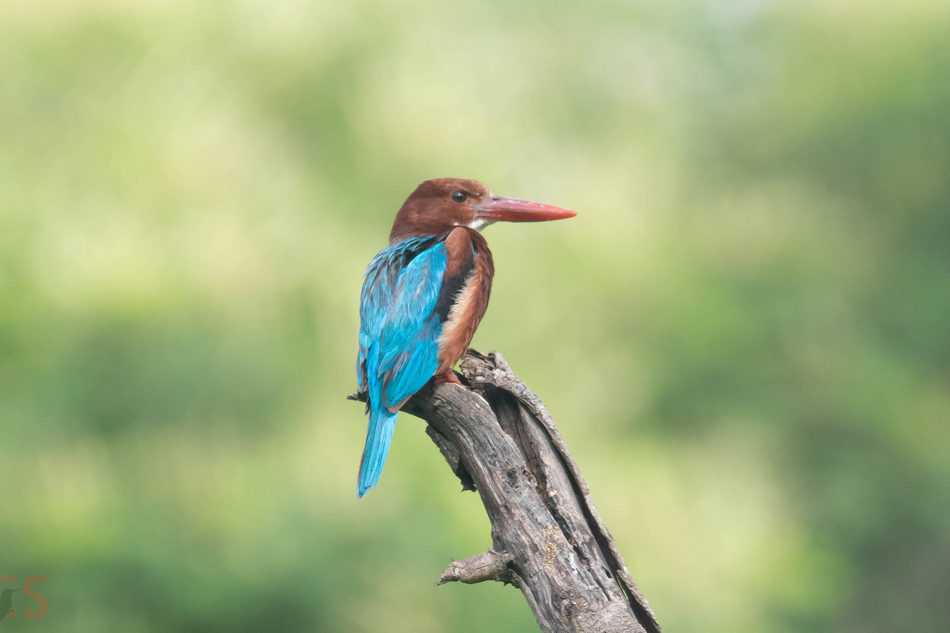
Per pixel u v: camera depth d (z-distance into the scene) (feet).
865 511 55.62
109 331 45.32
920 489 56.34
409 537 41.52
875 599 57.31
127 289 45.09
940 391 59.31
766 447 53.62
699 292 53.88
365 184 52.85
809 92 63.00
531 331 51.72
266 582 40.27
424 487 43.06
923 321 60.18
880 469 56.29
